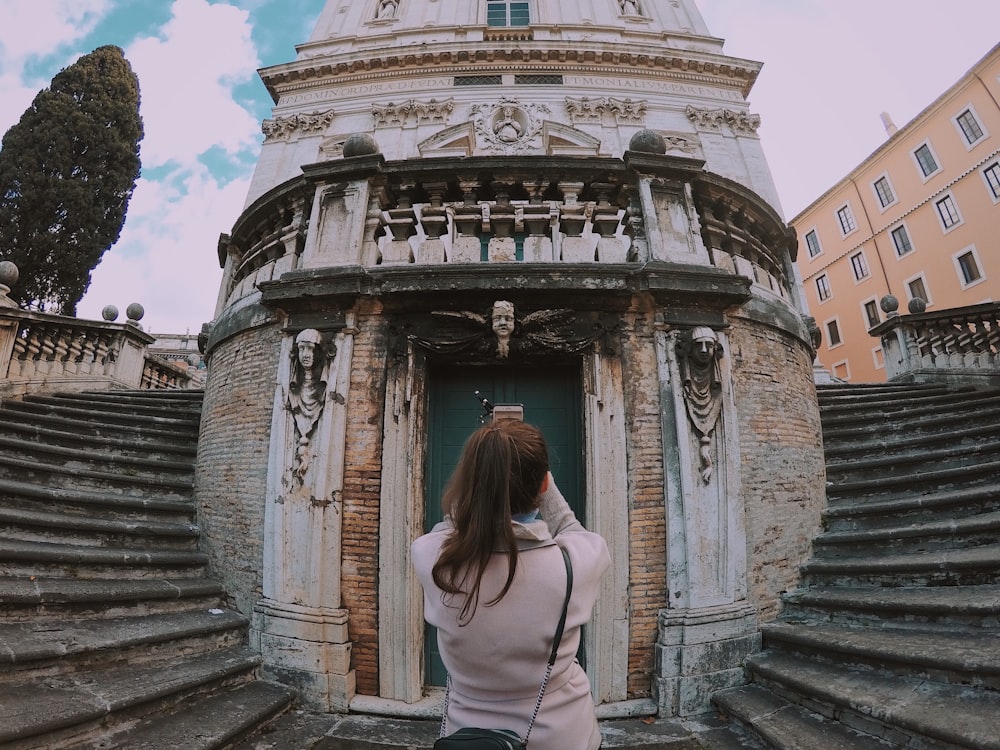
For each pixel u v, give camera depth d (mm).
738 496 4988
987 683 3211
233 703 4176
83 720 3291
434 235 5652
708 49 19016
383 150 16750
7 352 8789
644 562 4770
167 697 3900
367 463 4988
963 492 5191
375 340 5250
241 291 6648
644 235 5602
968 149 25219
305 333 5176
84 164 20375
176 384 13102
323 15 20469
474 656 1478
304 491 4957
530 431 1761
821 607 4828
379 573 4781
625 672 4590
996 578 4152
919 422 7051
